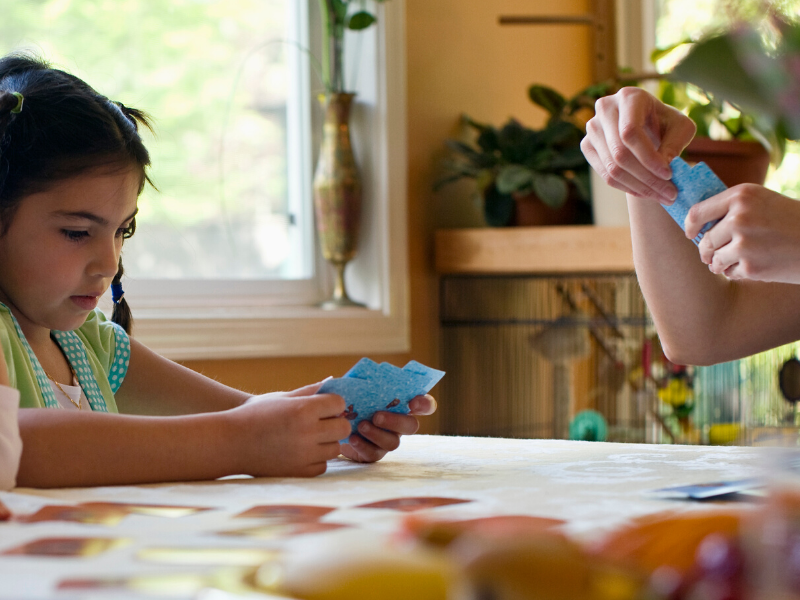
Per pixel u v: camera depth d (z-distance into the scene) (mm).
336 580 298
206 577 345
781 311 1188
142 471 675
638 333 2424
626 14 2768
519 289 2455
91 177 866
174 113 2006
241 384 1947
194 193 2043
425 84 2328
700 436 2279
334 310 2096
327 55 2160
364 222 2215
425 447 932
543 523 466
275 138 2191
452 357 2352
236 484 669
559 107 2383
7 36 1754
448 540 328
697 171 853
